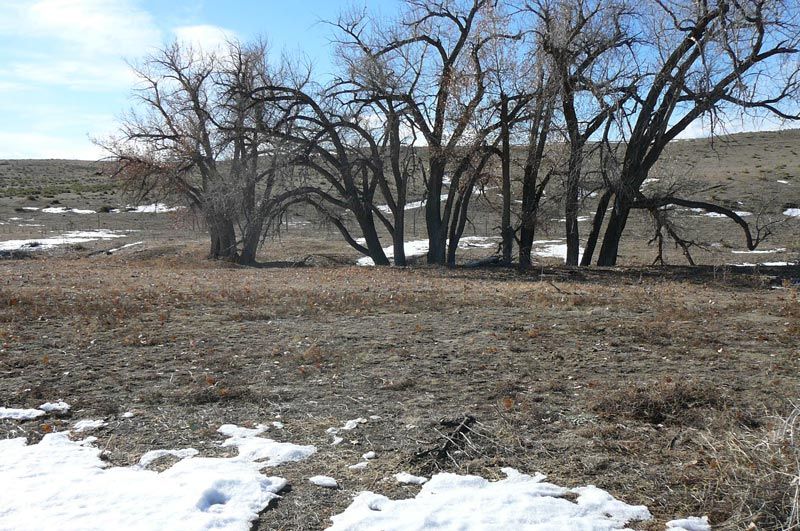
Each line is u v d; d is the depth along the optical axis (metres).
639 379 7.81
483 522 4.45
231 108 27.56
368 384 7.73
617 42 23.38
